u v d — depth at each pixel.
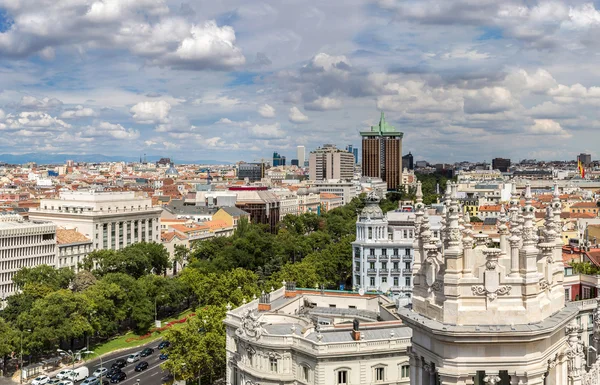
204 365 137.75
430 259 37.28
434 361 36.34
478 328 34.44
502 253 37.19
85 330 175.50
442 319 35.59
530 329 34.03
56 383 152.00
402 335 106.06
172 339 139.38
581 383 40.22
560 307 38.53
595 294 138.50
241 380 114.44
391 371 102.88
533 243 35.50
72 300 179.75
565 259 177.00
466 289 35.38
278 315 119.00
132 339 196.50
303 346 104.50
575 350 39.78
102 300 189.25
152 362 172.38
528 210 36.09
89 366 171.62
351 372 101.56
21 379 159.00
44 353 181.38
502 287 35.03
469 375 34.75
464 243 35.59
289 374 106.50
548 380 37.59
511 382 34.88
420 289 38.72
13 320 180.50
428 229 39.03
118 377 154.88
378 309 133.62
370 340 102.38
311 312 132.75
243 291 190.25
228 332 125.50
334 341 103.25
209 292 197.88
